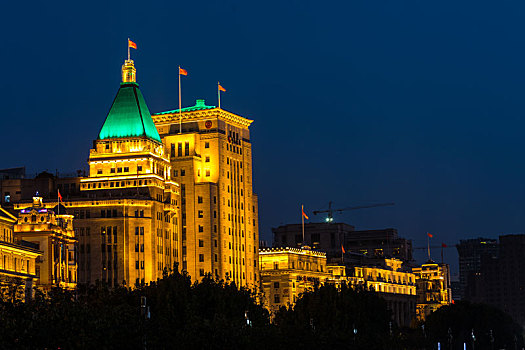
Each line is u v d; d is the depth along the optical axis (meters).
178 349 198.88
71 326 171.50
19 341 162.75
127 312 193.38
